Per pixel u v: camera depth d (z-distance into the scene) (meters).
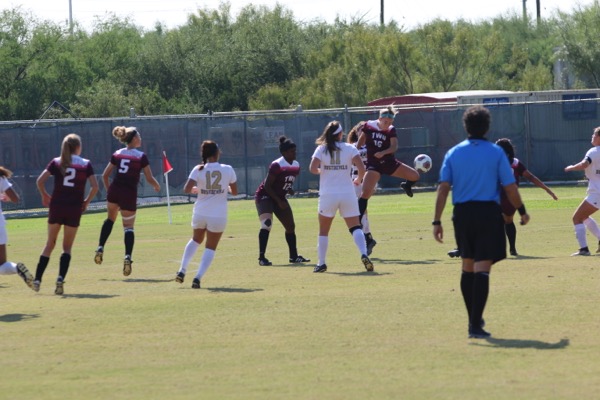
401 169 40.41
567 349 20.77
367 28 155.62
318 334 23.14
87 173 31.77
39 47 149.25
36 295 31.36
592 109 89.81
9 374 19.86
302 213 69.25
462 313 25.53
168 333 23.81
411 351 20.98
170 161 85.19
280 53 161.12
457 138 89.50
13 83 147.38
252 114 86.31
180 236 54.41
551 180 90.44
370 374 19.02
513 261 37.09
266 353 21.17
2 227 30.62
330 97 132.75
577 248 41.97
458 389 17.69
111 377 19.38
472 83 137.38
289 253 39.97
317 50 156.25
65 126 79.44
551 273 32.97
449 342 21.83
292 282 32.88
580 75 143.50
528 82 143.50
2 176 30.50
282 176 38.69
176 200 85.56
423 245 45.00
